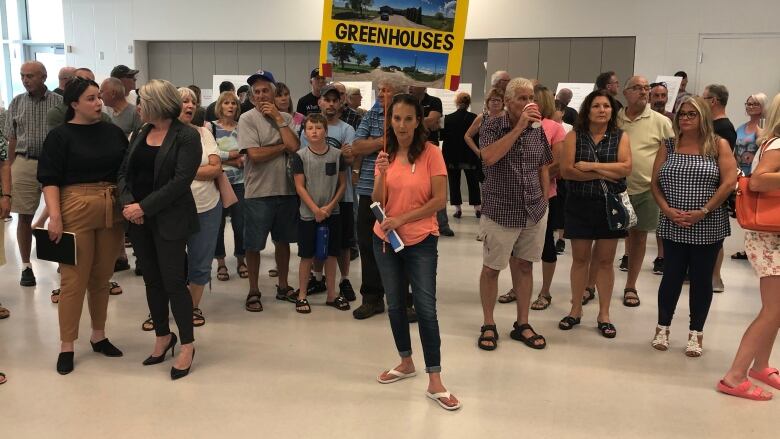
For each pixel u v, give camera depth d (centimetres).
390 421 264
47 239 307
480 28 871
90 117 308
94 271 324
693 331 337
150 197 291
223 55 979
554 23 844
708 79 804
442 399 275
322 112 438
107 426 258
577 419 267
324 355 336
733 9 781
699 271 331
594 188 355
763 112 546
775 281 281
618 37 827
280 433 254
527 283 352
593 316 405
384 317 400
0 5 1082
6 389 292
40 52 1106
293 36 935
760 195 277
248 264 411
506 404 280
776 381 300
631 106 418
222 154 461
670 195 332
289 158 409
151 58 1006
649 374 314
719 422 266
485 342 345
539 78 862
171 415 268
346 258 440
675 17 802
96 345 335
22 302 423
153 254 312
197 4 959
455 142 736
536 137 330
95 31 998
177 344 351
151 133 305
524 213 329
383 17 319
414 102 266
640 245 419
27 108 439
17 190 443
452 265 538
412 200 269
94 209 309
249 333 369
